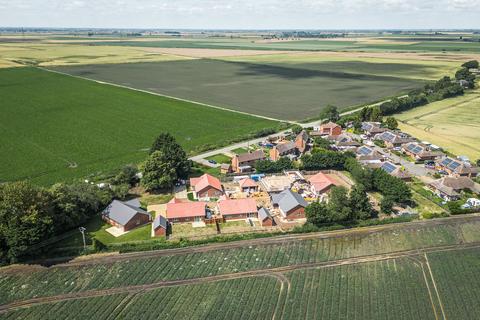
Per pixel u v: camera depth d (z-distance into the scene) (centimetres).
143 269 9062
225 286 8494
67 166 14800
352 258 9512
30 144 17025
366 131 19550
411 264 9275
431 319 7594
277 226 11100
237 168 14825
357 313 7725
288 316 7638
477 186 13175
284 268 9112
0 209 9231
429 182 13850
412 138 18112
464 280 8706
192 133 19100
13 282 8612
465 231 10706
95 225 11056
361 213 11081
